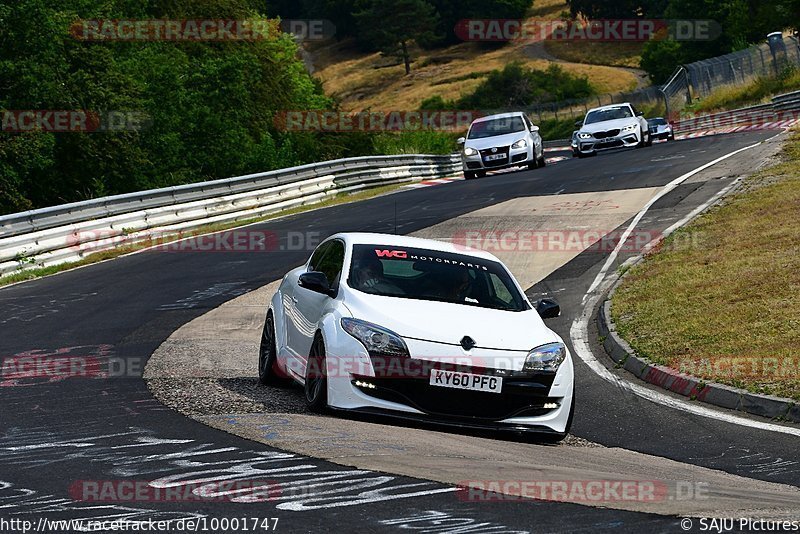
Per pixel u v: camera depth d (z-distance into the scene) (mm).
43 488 20984
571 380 30953
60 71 128875
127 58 154750
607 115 146125
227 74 163875
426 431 29047
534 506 19906
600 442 31531
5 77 122875
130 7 167375
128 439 26109
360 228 87125
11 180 120938
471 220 86000
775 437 31172
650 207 82625
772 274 53094
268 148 169125
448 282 33125
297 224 95438
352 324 30031
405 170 151375
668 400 37375
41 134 123312
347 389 29438
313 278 32188
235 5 194000
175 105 156125
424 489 20938
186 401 32406
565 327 52000
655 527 18547
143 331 48906
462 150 132625
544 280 63469
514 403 29734
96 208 83938
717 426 33062
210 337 47688
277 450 24547
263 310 55125
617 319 50312
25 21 123938
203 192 100000
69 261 78438
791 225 64500
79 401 32312
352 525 18109
